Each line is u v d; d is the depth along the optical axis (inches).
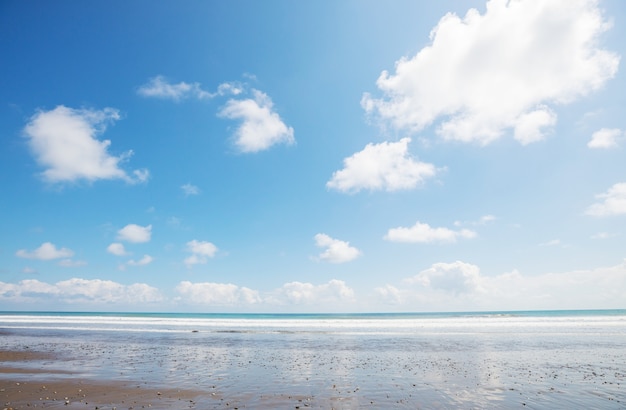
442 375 514.0
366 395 400.8
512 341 951.0
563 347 819.4
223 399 382.9
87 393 407.5
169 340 1010.1
